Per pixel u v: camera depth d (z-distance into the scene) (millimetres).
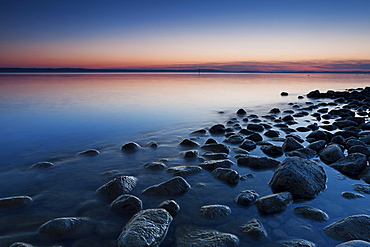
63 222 3568
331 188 4809
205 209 3986
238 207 4172
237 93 24875
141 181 5172
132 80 50531
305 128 9617
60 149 7379
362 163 5535
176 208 4023
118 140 8336
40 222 3764
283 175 4781
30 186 4977
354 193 4551
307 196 4426
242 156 6520
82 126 10375
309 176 4742
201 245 3129
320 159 6355
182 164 6117
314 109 15680
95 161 6359
